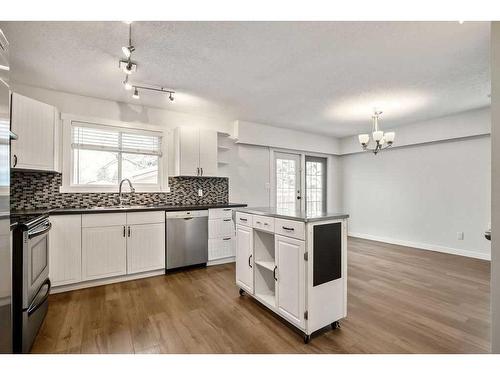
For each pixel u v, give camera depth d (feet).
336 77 9.20
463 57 7.77
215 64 8.24
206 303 8.20
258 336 6.34
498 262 4.44
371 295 8.71
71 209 9.68
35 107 8.85
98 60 7.96
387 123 15.55
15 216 6.72
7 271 4.65
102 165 11.53
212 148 13.42
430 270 11.35
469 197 13.62
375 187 18.24
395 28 6.34
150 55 7.68
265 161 16.74
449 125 13.87
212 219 12.31
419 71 8.72
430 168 15.17
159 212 10.85
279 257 6.93
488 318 7.16
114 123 11.52
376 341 6.11
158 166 12.75
